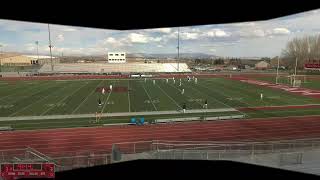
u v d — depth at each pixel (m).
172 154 13.69
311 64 71.38
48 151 17.41
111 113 27.56
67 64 89.75
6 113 27.55
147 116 26.47
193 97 36.94
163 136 20.50
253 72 79.69
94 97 36.72
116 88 45.69
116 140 19.55
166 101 33.97
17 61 112.75
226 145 15.30
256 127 22.86
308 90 43.88
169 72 81.31
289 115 27.05
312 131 21.69
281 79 59.88
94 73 77.12
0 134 20.89
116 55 95.81
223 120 25.08
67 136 20.48
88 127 22.83
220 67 105.75
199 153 13.65
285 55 100.56
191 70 87.56
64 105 31.39
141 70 86.75
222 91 42.44
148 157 13.38
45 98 35.84
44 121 24.58
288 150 13.53
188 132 21.48
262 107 30.86
